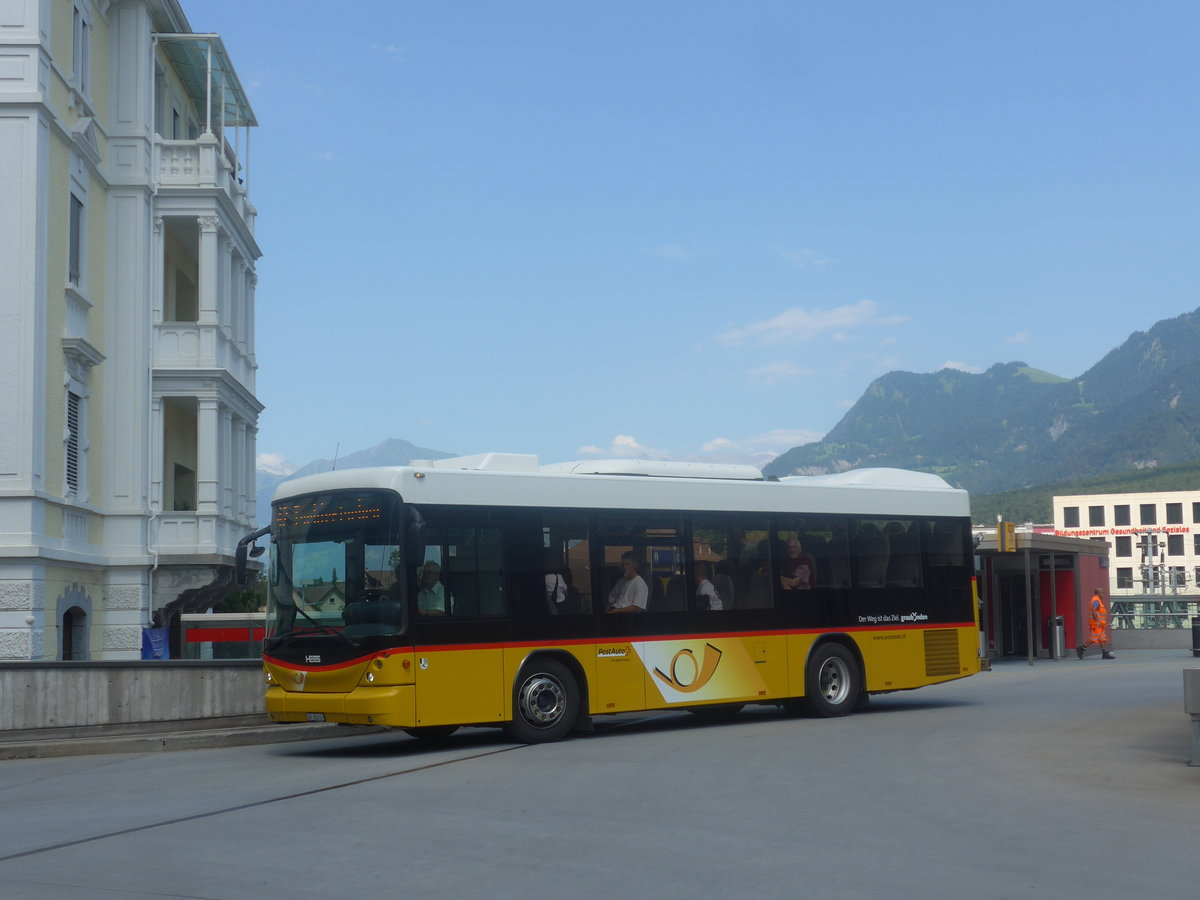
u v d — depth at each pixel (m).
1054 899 7.28
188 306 35.81
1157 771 12.30
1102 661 36.31
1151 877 7.82
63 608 26.06
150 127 30.17
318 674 15.12
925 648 20.05
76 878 8.09
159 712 17.58
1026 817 9.88
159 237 30.34
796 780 12.00
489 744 16.16
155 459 29.81
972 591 20.83
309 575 15.56
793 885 7.65
